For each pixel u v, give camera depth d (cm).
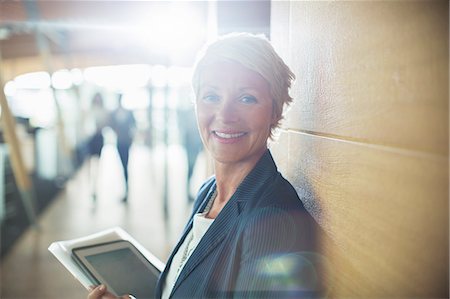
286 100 109
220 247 98
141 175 797
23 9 459
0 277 320
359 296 74
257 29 212
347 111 81
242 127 103
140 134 909
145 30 447
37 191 586
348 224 80
